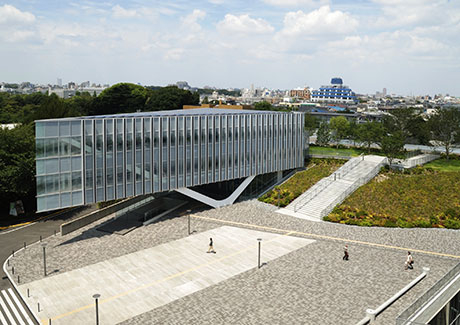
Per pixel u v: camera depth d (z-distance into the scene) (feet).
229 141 192.24
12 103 503.61
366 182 204.13
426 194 186.19
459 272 109.60
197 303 102.37
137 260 129.90
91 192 147.64
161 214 179.52
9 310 100.22
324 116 442.09
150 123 161.38
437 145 246.88
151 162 163.63
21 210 187.62
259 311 98.07
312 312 97.40
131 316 96.07
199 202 201.05
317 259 131.23
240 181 209.87
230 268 124.26
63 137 138.92
